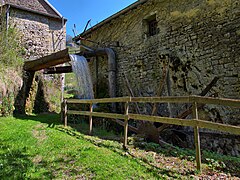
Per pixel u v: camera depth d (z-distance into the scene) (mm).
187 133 5980
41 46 12133
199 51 6020
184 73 6340
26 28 11664
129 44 8328
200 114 5859
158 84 7062
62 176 2666
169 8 7023
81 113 5469
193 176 2600
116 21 9055
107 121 6758
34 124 6031
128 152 3580
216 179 2529
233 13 5383
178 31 6641
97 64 10008
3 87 7164
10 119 6539
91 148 3686
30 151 3607
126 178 2557
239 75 5113
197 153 2756
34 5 12742
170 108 6613
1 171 2723
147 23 7906
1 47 7766
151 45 7453
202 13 6062
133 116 3809
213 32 5750
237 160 3613
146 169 2801
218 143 5418
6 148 3662
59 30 13336
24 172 2738
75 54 9117
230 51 5340
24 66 9008
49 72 10242
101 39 9836
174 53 6676
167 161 3195
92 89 9023
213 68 5656
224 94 5355
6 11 10727
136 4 7750
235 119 5176
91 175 2672
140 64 7770
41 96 10281
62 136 4594
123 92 8320
